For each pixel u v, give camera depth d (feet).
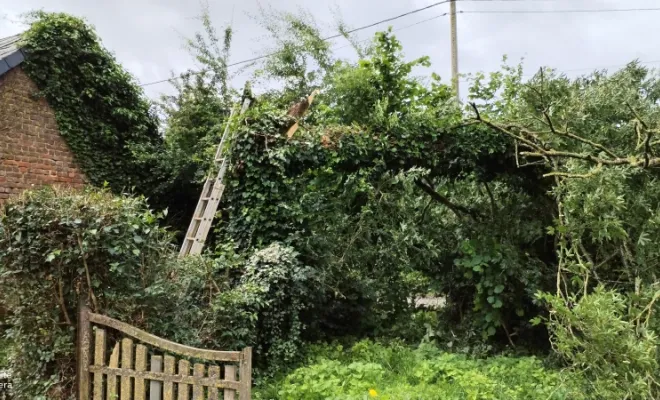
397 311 23.99
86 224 11.18
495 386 14.03
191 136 37.99
